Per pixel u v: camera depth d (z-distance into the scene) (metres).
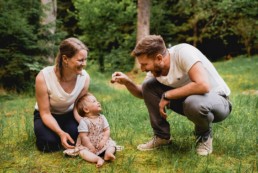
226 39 16.09
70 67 3.20
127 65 15.82
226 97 3.24
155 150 3.39
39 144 3.44
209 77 3.14
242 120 4.35
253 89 8.61
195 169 2.91
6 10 8.36
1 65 8.27
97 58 16.80
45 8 8.91
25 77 8.58
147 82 3.32
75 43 3.15
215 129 4.02
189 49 2.98
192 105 2.95
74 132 3.55
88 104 3.30
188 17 16.75
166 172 2.88
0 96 7.64
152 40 2.94
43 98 3.37
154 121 3.37
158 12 16.50
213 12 15.80
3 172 2.92
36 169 3.00
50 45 8.90
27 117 4.89
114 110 5.19
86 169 2.94
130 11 16.36
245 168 2.91
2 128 4.16
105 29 16.58
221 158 3.15
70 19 18.55
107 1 16.08
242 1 13.16
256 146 3.43
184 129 3.96
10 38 8.38
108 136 3.30
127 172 2.90
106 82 11.89
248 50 15.05
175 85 3.14
